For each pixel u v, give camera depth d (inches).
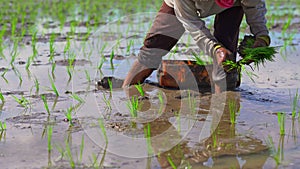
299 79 200.7
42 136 139.9
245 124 149.0
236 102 170.6
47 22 355.6
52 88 189.6
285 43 260.1
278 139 136.6
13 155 126.7
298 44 269.3
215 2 164.4
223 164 120.6
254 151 128.2
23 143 134.9
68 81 199.5
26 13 404.2
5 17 379.2
